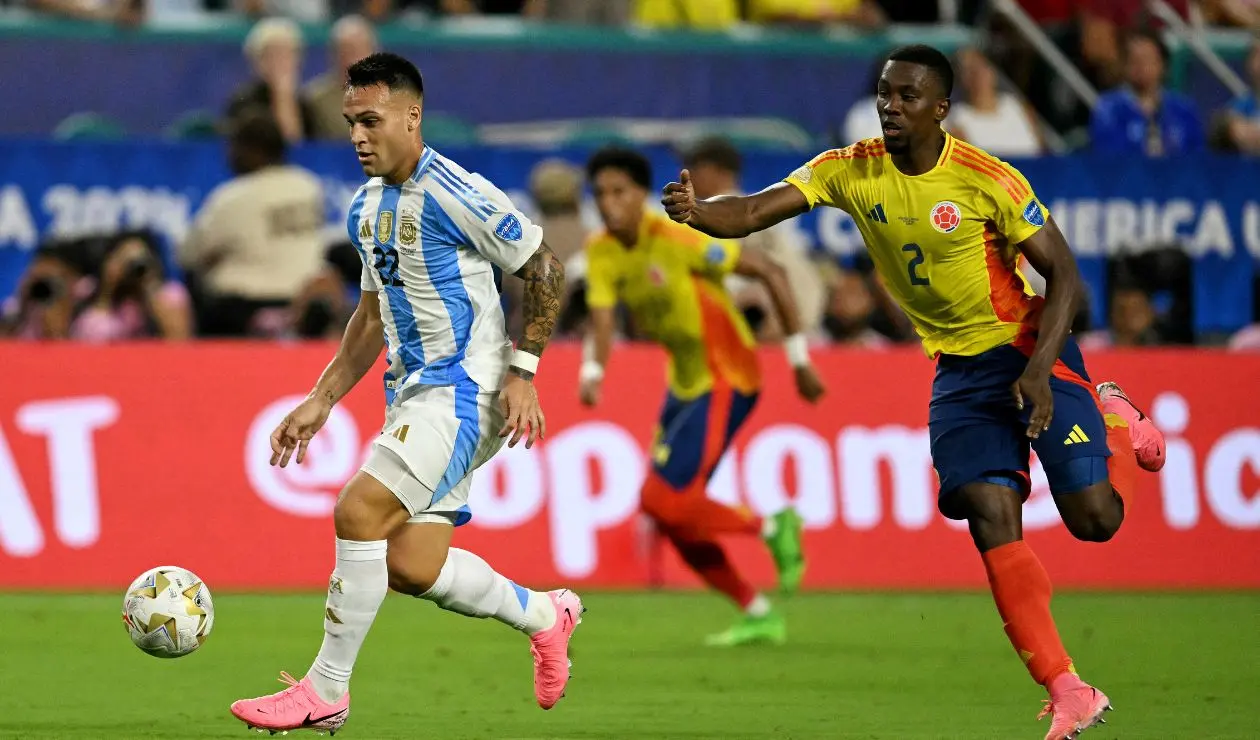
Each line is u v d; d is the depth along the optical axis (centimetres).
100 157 4256
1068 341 2097
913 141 1962
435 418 1900
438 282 1905
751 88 5088
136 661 2747
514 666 2752
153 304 4119
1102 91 5162
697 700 2398
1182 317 4559
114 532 3834
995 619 3538
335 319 4125
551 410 4056
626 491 4072
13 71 4622
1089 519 2019
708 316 3155
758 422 4109
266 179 4194
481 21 4931
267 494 3912
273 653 2866
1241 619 3553
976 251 1998
